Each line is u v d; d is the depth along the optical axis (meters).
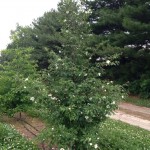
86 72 8.11
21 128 13.02
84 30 8.63
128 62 25.73
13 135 10.66
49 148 9.27
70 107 7.48
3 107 13.58
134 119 17.27
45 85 8.12
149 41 23.47
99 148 8.90
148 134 12.65
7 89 13.38
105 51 21.11
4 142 10.03
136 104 22.45
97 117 7.94
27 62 13.27
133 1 24.36
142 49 23.53
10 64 13.32
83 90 7.78
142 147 10.37
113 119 16.30
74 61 8.23
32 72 12.99
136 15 22.45
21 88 8.80
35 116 14.36
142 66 24.69
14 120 14.60
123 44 23.41
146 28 21.23
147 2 22.31
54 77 8.17
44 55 30.62
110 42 23.88
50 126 8.13
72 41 8.27
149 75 23.84
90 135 7.55
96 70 8.24
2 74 13.29
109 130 11.64
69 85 7.73
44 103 7.91
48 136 7.84
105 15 25.09
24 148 9.50
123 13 23.28
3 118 14.99
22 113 15.78
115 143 9.80
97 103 7.73
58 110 7.84
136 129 13.75
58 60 8.05
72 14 8.49
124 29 25.28
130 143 10.24
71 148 7.66
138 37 22.56
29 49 14.03
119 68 25.97
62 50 8.44
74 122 7.85
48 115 8.01
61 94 7.88
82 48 8.36
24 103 13.34
